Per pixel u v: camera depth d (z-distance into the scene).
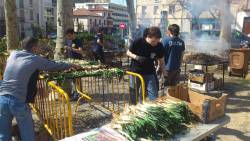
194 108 3.19
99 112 5.89
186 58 8.52
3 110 3.56
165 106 3.08
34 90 3.74
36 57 3.65
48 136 4.23
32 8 50.41
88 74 4.14
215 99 3.19
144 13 38.59
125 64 12.52
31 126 3.68
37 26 48.50
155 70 4.95
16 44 8.80
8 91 3.54
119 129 2.83
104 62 10.34
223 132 5.19
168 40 5.82
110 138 2.71
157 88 4.94
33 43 3.74
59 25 7.56
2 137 3.61
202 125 3.09
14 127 4.02
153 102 3.28
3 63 6.55
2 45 10.54
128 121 2.83
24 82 3.56
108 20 42.72
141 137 2.74
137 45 4.71
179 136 2.84
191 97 3.74
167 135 2.79
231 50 10.19
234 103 6.98
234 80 9.62
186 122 3.07
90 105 6.23
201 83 7.82
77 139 2.71
